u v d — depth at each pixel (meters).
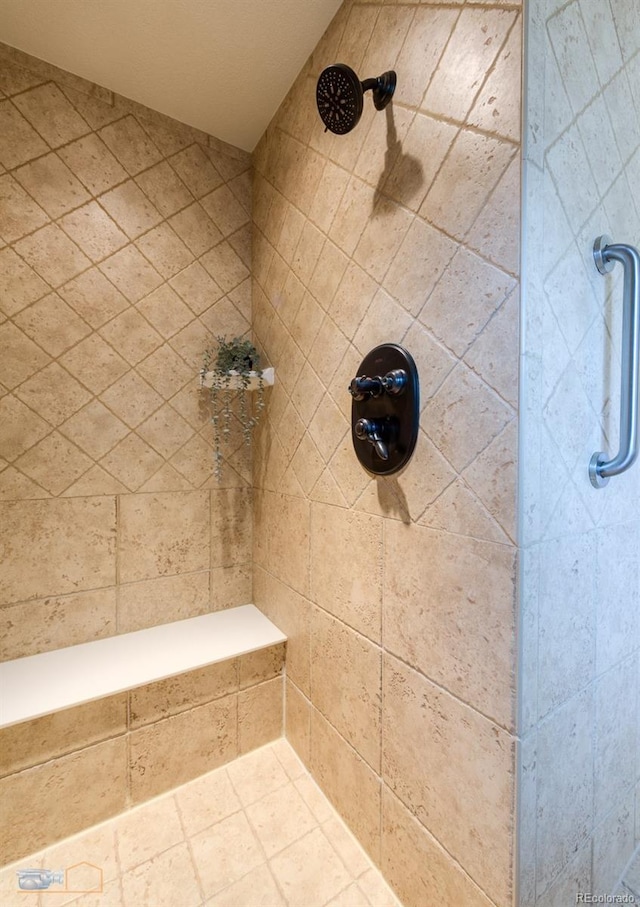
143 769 1.13
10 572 1.21
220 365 1.41
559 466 0.71
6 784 0.97
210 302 1.52
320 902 0.89
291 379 1.30
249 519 1.62
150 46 1.16
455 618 0.74
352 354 1.01
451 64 0.73
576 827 0.77
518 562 0.63
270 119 1.42
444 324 0.75
